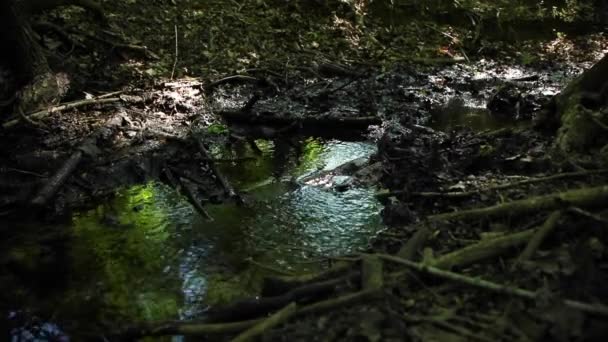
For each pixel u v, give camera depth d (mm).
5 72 8516
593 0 16328
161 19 12008
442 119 9719
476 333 3641
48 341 4383
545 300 3650
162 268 5359
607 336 3305
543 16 15570
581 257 3963
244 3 13352
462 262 4297
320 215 6383
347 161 7887
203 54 11281
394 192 6551
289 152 8273
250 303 4316
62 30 10242
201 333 4102
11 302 4836
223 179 7102
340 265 4629
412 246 4676
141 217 6309
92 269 5332
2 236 5840
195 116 9031
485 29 14781
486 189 5734
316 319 3951
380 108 9953
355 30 13523
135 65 10414
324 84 10906
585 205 4684
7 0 8125
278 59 11727
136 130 8180
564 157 6281
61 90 8594
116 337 4324
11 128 7746
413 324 3762
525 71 12820
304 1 13734
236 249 5680
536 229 4484
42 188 6422
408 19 14484
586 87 7805
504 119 9766
